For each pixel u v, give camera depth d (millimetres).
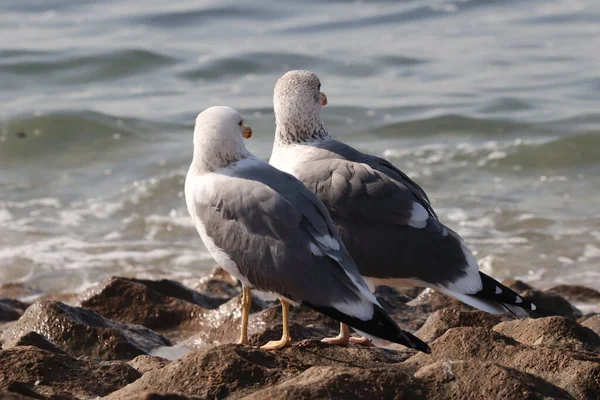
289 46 29812
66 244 16797
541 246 16312
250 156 8492
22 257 16125
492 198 18578
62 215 18312
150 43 30141
